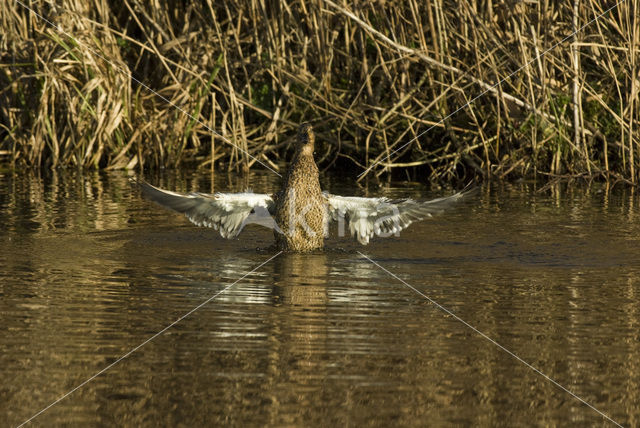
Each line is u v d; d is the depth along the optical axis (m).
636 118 17.38
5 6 19.62
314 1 19.30
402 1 18.98
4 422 5.78
